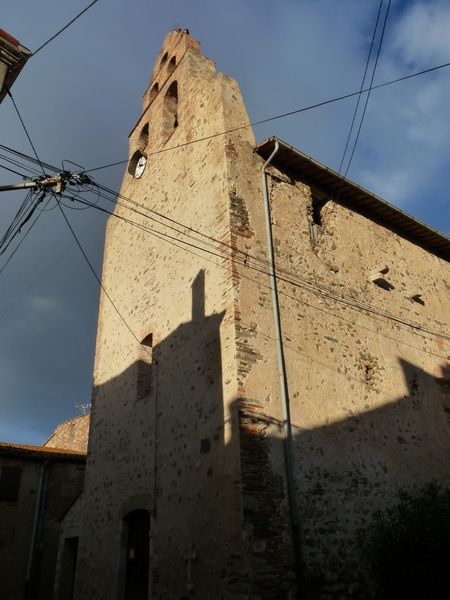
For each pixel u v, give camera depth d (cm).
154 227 1156
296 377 812
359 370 927
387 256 1183
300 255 959
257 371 761
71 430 2011
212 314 840
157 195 1192
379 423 898
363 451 839
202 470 752
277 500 688
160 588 761
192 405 824
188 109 1170
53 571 1471
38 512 1495
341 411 847
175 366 908
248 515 651
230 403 732
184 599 706
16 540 1445
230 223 866
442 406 1046
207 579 676
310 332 883
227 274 827
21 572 1422
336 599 680
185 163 1098
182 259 994
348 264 1062
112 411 1106
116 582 877
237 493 668
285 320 852
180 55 1402
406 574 665
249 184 946
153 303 1061
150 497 862
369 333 1001
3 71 683
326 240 1051
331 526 727
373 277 1077
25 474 1533
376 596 719
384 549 700
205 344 836
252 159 987
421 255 1300
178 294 970
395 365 1010
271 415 742
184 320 923
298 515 698
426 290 1235
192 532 733
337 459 793
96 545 987
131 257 1236
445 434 1006
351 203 1173
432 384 1065
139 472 922
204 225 943
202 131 1065
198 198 995
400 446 905
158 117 1365
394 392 966
